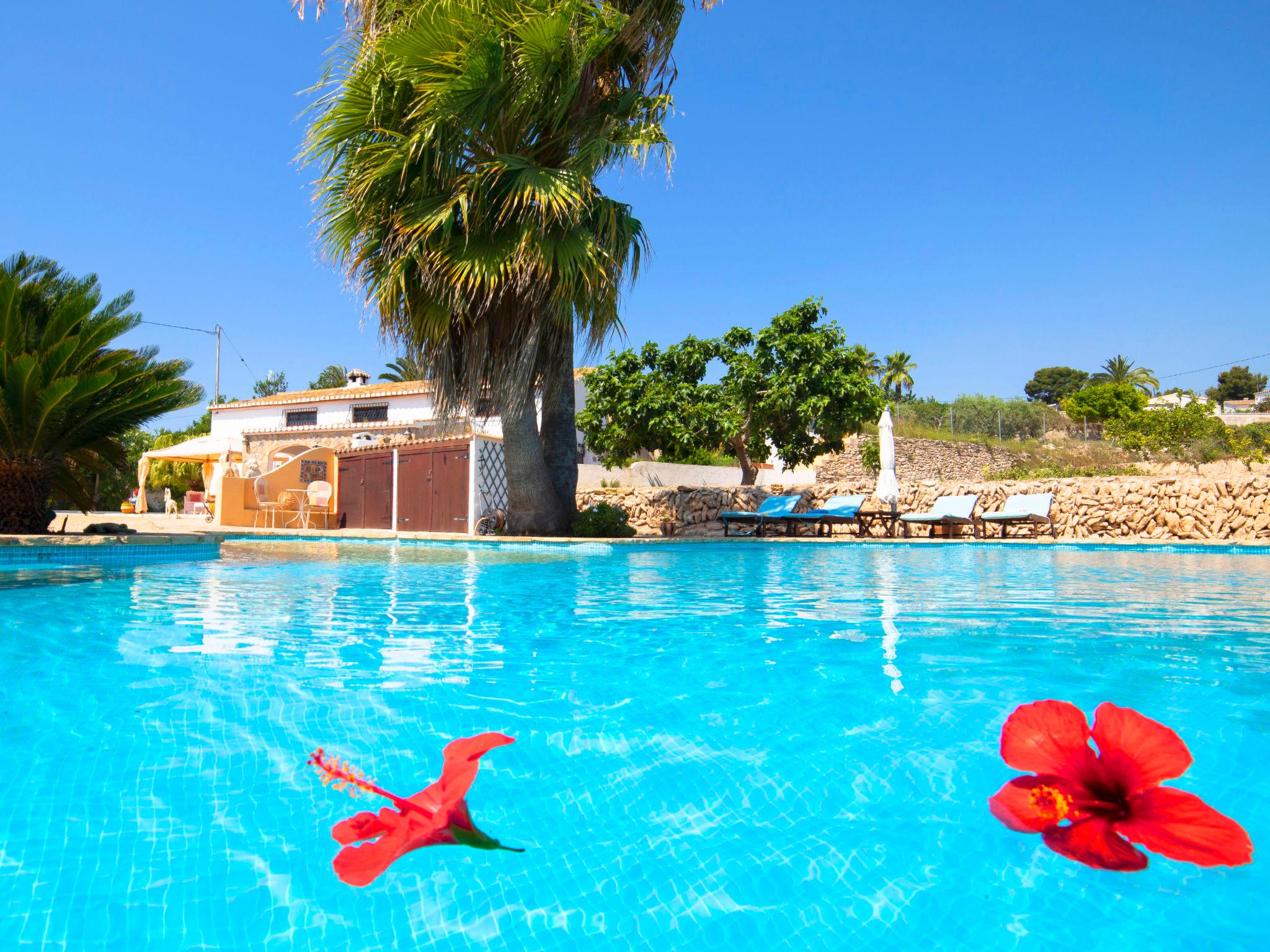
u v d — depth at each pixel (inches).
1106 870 44.5
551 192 370.0
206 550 346.6
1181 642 130.5
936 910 45.0
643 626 151.9
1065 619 160.7
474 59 363.6
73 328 315.3
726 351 691.4
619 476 850.8
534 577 265.6
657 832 55.7
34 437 312.8
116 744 74.5
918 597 205.8
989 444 1122.0
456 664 112.7
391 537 476.4
